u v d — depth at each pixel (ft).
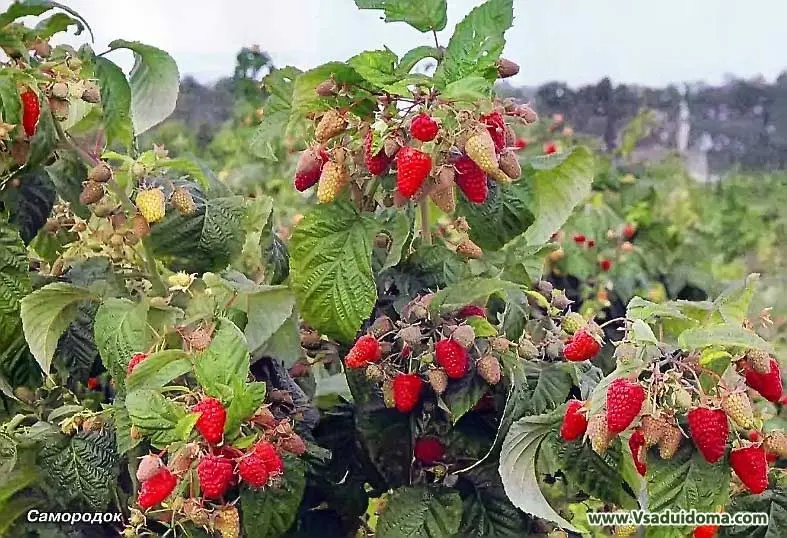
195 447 3.14
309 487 4.00
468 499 3.86
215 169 11.79
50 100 3.76
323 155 3.57
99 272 4.20
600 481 3.45
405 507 3.75
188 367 3.35
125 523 3.91
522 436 3.38
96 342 3.66
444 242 4.18
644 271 9.62
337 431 4.11
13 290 3.81
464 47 3.38
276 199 10.55
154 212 3.76
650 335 3.05
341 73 3.44
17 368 4.02
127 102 4.34
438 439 3.78
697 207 12.97
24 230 4.09
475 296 3.50
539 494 3.46
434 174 3.32
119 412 3.54
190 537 3.40
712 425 2.89
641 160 14.34
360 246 3.57
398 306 3.76
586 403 3.20
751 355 3.05
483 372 3.46
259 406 3.29
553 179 4.08
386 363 3.57
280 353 4.09
